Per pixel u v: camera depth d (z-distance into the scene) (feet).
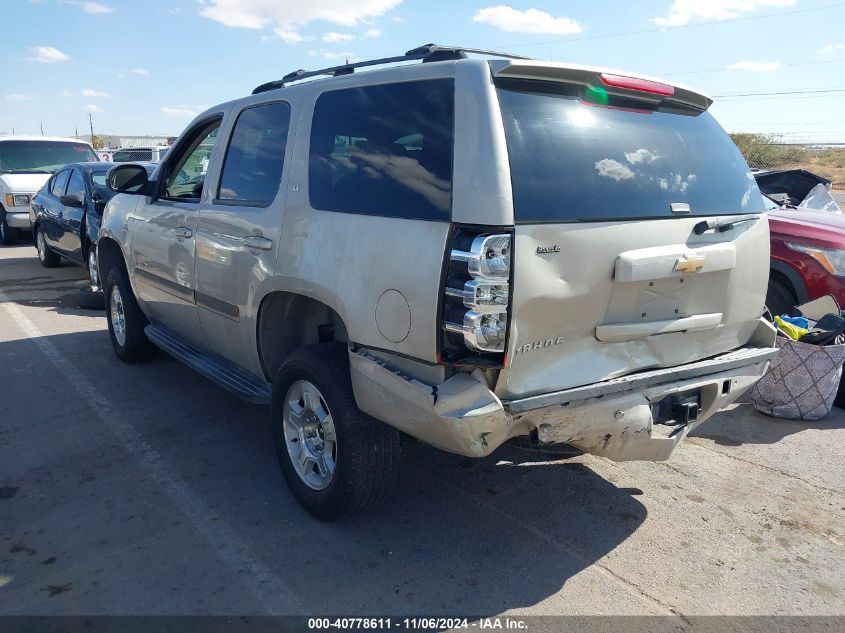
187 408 16.31
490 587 9.91
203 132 15.24
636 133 10.19
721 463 14.19
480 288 8.22
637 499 12.59
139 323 18.62
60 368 19.15
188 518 11.51
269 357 12.70
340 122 10.85
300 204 11.20
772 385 16.57
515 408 8.57
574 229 8.91
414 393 8.96
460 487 12.87
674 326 10.18
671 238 9.94
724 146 11.68
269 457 13.85
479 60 9.16
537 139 8.98
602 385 9.35
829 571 10.53
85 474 13.00
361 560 10.46
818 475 13.70
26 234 46.75
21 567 10.05
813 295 18.54
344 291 9.97
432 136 9.23
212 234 13.53
